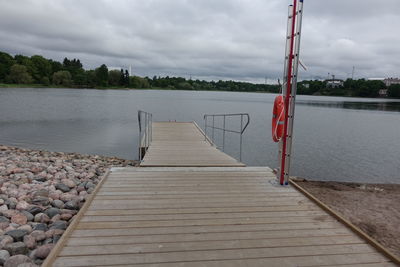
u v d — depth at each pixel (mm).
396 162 11602
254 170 4801
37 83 96688
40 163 7141
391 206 4754
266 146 14570
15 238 2986
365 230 3824
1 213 3621
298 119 28984
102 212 3053
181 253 2316
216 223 2861
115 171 4578
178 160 5977
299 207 3316
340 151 13633
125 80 126875
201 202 3398
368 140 17031
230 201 3453
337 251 2418
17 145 12359
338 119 29453
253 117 30156
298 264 2221
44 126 18250
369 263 2266
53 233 3160
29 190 4691
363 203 4891
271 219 2988
